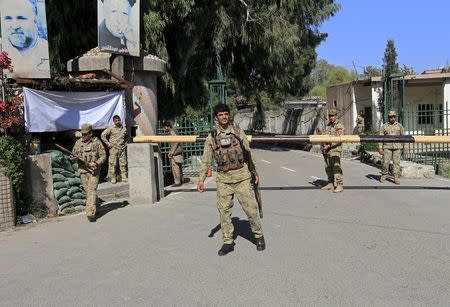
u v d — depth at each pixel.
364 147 19.00
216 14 22.45
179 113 21.42
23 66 10.77
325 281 5.41
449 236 7.16
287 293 5.09
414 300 4.84
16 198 8.94
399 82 18.83
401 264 5.94
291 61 28.98
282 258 6.25
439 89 27.28
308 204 9.77
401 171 13.59
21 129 9.59
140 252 6.75
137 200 10.15
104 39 12.10
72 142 12.69
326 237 7.22
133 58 13.30
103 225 8.45
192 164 16.47
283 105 45.72
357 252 6.45
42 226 8.62
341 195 10.75
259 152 26.55
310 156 22.25
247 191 6.50
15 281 5.80
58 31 16.09
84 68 13.03
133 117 13.44
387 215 8.60
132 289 5.38
